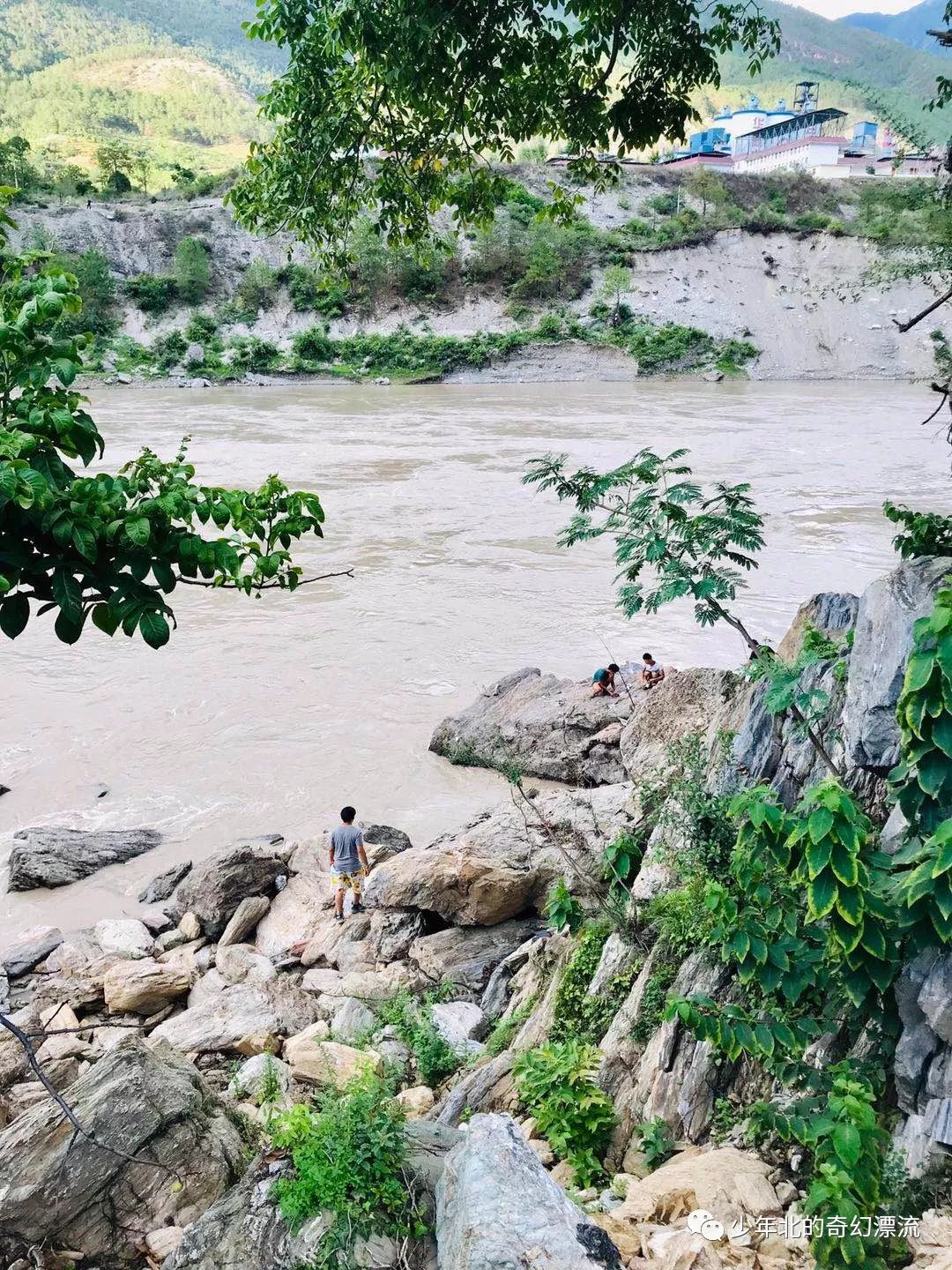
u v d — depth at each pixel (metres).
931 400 84.62
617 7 7.99
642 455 6.80
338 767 17.72
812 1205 3.95
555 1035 7.38
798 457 51.62
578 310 116.31
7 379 3.79
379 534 35.38
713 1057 5.75
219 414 74.12
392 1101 5.27
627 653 23.31
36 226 112.56
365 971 10.67
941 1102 4.30
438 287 116.62
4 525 3.69
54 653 23.80
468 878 10.81
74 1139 5.47
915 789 4.38
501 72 8.46
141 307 111.88
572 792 12.66
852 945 4.32
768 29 8.33
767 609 26.11
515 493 42.56
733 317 113.69
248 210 9.21
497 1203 3.93
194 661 23.16
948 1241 3.93
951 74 8.28
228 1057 8.89
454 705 20.55
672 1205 4.70
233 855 12.66
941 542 7.38
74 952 11.41
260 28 8.18
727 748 7.88
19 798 16.55
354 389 98.56
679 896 6.86
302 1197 4.45
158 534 3.89
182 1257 4.52
